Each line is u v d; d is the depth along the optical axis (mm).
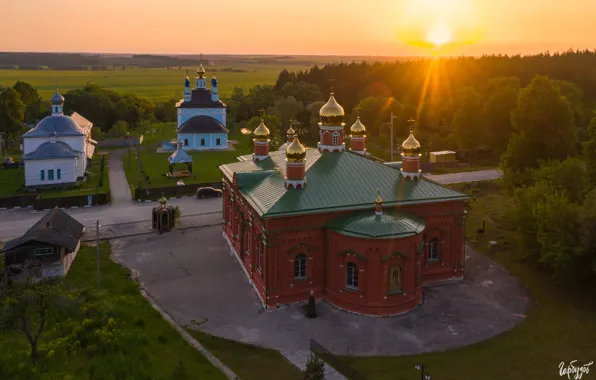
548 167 59438
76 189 85375
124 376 31266
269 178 48969
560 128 74875
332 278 42562
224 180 59094
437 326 39594
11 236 61344
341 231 41062
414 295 41906
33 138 92062
